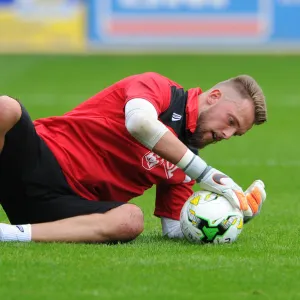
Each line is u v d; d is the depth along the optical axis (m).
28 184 17.47
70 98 52.53
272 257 16.25
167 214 18.92
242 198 17.48
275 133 41.81
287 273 14.98
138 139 17.05
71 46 80.88
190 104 17.67
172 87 17.80
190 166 17.16
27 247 16.42
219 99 17.69
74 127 17.83
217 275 14.71
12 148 17.25
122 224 17.23
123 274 14.64
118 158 17.80
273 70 68.88
